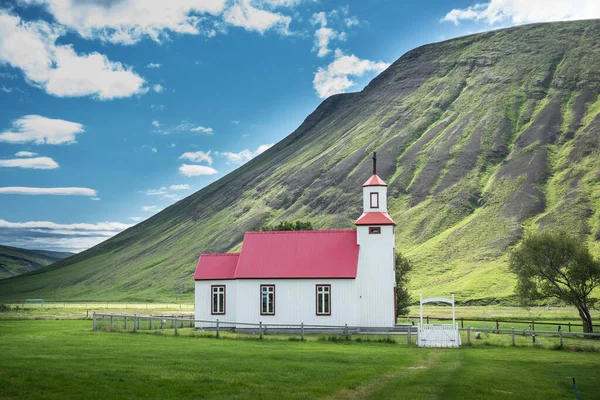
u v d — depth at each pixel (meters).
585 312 69.69
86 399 25.55
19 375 30.23
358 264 66.31
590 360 41.91
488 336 57.47
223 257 71.75
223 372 32.91
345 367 35.97
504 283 157.38
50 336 53.19
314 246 68.00
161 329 62.56
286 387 29.11
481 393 28.75
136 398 26.08
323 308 64.81
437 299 52.56
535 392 29.45
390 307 65.56
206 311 70.06
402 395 28.05
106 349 42.47
